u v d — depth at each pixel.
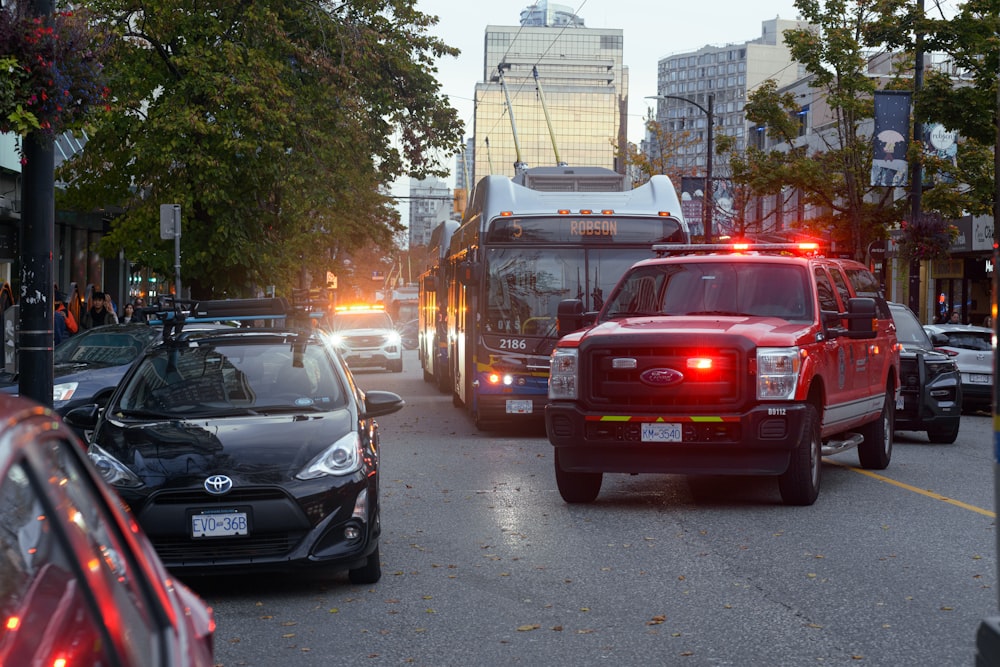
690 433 12.88
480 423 23.02
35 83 11.45
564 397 13.30
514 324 21.80
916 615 8.54
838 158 44.19
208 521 9.12
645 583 9.62
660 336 12.98
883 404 16.98
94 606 2.70
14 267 37.69
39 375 13.08
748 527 12.13
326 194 31.25
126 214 32.25
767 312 14.46
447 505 13.62
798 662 7.37
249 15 29.44
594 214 21.89
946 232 38.25
